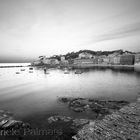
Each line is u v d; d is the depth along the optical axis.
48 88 33.00
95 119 13.09
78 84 37.16
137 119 9.18
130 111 10.60
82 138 7.83
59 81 45.34
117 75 57.03
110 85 33.78
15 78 60.09
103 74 63.53
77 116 14.31
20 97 24.62
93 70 90.88
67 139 9.89
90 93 25.42
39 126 12.39
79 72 75.06
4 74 83.31
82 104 17.78
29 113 16.19
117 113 10.46
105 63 168.38
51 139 10.02
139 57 136.50
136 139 7.04
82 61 190.75
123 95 23.25
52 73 82.50
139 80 41.16
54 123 12.70
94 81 42.12
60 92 27.55
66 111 16.09
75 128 11.27
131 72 69.12
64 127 11.75
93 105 17.06
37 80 50.81
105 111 14.91
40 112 16.36
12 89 33.28
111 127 8.48
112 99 20.84
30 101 21.64
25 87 35.84
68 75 66.50
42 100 21.95
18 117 15.02
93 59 183.75
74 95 24.28
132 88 29.14
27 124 12.70
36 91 29.84
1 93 28.52
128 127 8.26
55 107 17.91
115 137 7.43
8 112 16.72
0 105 19.77
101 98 21.59
